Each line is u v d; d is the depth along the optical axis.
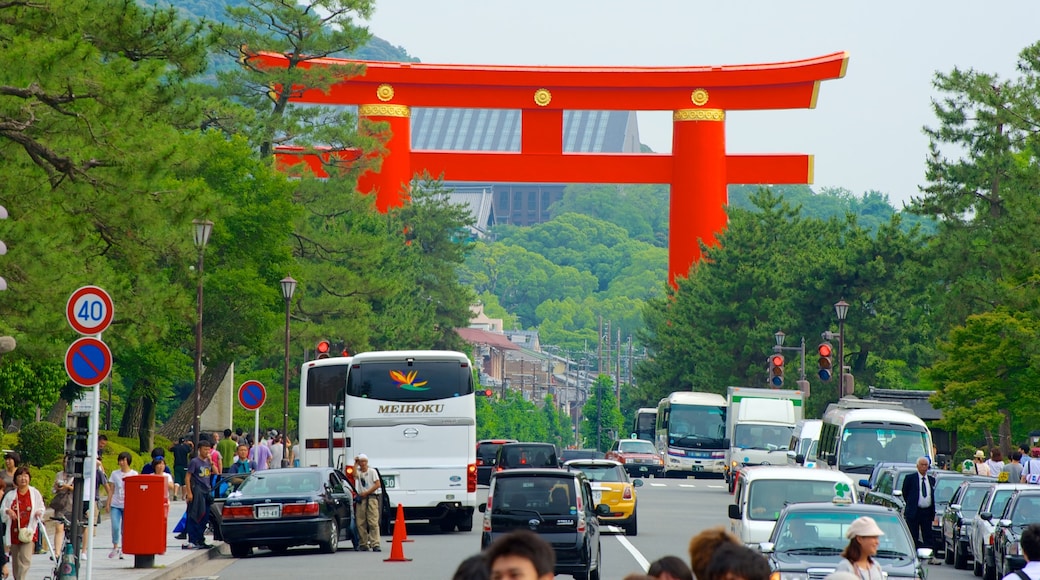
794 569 36.31
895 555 37.59
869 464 83.25
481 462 120.38
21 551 43.19
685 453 150.00
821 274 178.50
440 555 59.97
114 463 92.81
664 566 16.31
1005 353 112.50
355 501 64.56
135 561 51.47
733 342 189.00
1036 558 27.33
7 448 92.31
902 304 174.50
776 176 172.50
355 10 147.00
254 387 85.88
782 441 124.06
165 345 106.62
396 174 170.62
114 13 55.69
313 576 51.28
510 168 170.75
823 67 165.75
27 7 53.62
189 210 57.59
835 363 176.62
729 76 169.62
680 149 170.38
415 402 71.69
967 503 61.09
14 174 54.78
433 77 169.12
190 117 59.97
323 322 137.62
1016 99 133.38
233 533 59.09
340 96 169.62
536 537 13.45
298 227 139.38
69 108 53.88
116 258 64.62
